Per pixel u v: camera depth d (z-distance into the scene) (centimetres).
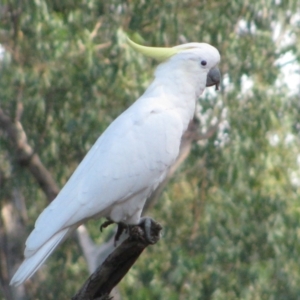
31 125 1454
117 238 875
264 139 1507
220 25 1434
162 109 866
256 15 1470
